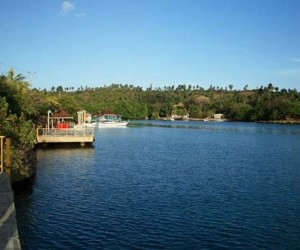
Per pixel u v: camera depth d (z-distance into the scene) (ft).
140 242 55.57
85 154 157.79
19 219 65.98
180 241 56.24
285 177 111.45
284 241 57.06
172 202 79.00
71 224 63.52
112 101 628.69
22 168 85.71
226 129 433.07
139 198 82.17
